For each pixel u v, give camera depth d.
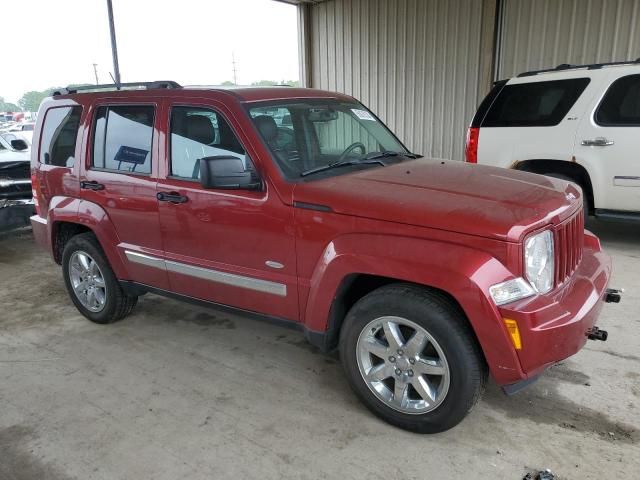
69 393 3.34
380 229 2.64
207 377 3.49
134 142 3.72
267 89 3.55
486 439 2.74
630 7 8.27
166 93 3.52
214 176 2.91
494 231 2.39
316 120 3.54
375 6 11.31
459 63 10.30
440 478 2.48
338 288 2.81
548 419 2.89
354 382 2.93
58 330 4.32
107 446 2.80
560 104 5.91
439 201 2.64
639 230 6.74
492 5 9.41
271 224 3.03
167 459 2.68
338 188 2.87
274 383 3.38
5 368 3.69
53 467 2.66
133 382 3.45
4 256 6.67
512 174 3.31
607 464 2.53
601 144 5.60
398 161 3.63
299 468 2.59
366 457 2.64
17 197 7.02
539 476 2.45
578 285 2.80
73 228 4.45
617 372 3.34
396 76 11.37
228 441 2.81
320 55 12.75
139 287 4.00
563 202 2.78
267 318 3.29
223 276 3.35
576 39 8.86
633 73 5.47
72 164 4.15
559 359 2.50
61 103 4.31
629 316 4.12
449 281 2.42
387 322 2.71
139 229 3.75
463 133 10.63
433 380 2.76
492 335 2.39
